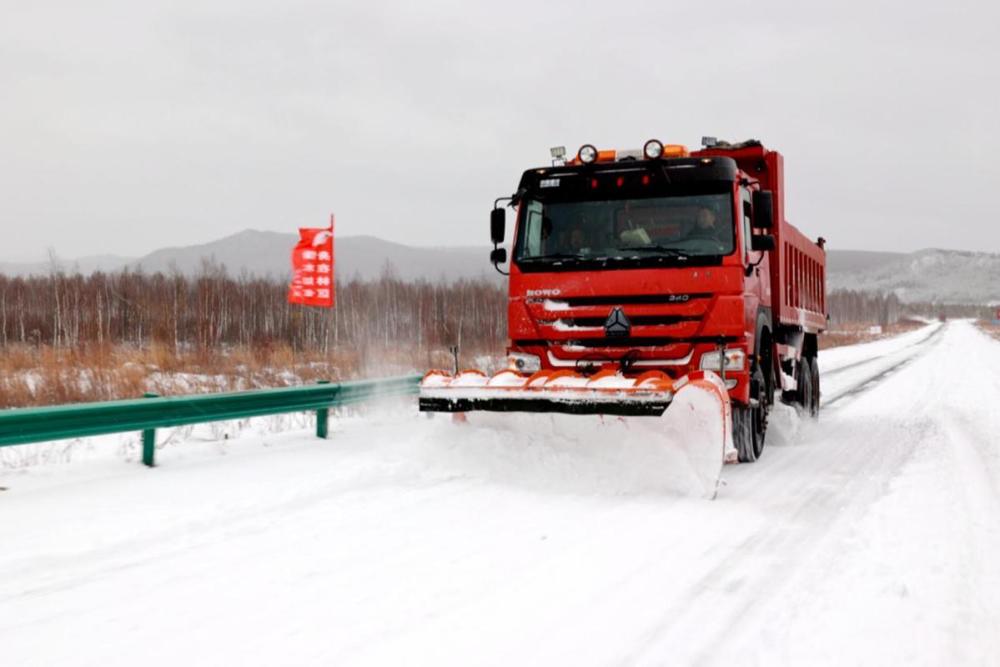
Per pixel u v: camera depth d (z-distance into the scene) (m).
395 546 5.37
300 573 4.81
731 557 5.08
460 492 6.99
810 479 7.68
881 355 37.09
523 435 7.64
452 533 5.68
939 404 15.03
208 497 6.76
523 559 5.06
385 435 10.30
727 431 6.84
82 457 8.55
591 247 8.20
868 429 11.59
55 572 4.86
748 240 8.35
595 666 3.46
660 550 5.24
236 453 8.91
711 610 4.13
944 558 4.98
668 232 7.98
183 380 14.43
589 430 7.34
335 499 6.71
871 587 4.46
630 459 7.10
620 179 8.20
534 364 8.20
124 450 8.72
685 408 6.80
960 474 7.76
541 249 8.34
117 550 5.32
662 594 4.38
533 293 8.18
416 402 12.22
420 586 4.55
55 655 3.65
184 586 4.59
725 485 7.37
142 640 3.81
